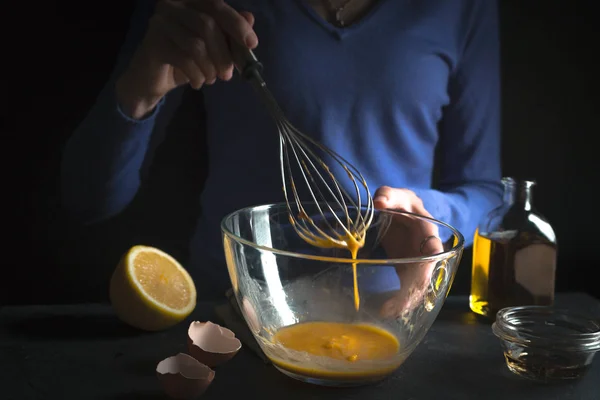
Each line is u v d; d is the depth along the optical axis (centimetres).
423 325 59
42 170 112
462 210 91
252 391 58
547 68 112
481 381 62
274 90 93
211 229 100
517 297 73
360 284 59
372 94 94
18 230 114
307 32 93
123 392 58
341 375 58
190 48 72
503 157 114
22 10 106
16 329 68
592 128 113
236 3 93
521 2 109
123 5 108
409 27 94
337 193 95
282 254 59
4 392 57
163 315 68
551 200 116
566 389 61
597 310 77
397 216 67
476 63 100
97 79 110
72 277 116
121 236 116
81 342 66
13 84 108
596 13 109
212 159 101
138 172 99
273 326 60
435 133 100
